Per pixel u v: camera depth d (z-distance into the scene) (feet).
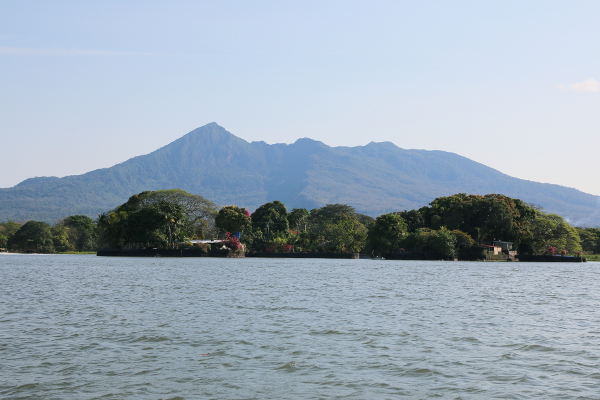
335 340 84.28
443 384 60.54
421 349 78.13
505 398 55.72
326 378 62.75
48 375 63.26
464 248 486.38
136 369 66.23
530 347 79.87
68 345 79.36
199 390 58.08
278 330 92.58
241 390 58.13
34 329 92.32
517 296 159.22
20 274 246.27
